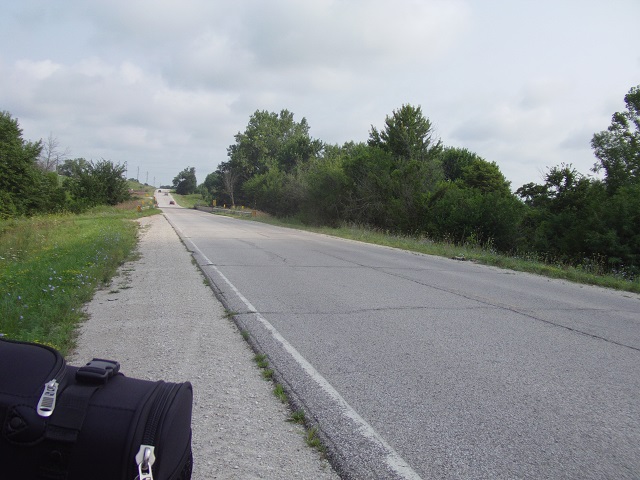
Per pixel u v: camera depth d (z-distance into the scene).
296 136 96.12
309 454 3.39
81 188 50.41
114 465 1.68
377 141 45.09
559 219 21.77
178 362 5.16
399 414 4.03
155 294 8.78
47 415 1.70
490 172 47.69
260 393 4.43
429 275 12.23
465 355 5.65
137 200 66.12
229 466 3.19
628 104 40.50
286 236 24.42
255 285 9.87
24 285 8.88
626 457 3.44
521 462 3.32
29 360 1.84
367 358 5.44
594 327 7.31
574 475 3.19
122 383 1.89
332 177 35.91
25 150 37.81
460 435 3.69
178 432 1.88
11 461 1.71
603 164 40.66
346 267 13.14
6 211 34.44
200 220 40.19
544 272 14.09
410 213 28.02
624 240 18.55
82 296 8.16
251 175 96.69
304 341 6.02
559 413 4.15
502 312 8.09
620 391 4.70
